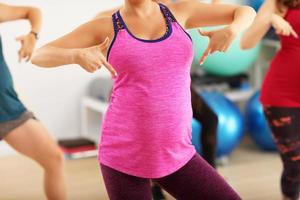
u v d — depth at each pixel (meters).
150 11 2.02
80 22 4.98
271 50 5.56
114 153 2.04
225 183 2.14
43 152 2.95
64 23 4.92
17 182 4.22
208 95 4.59
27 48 3.07
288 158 3.17
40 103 4.95
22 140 2.93
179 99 2.00
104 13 2.39
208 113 3.70
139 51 1.92
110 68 1.90
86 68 1.91
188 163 2.09
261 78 5.56
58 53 1.94
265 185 4.06
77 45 2.05
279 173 4.34
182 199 2.15
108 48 1.96
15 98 2.93
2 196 3.93
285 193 3.28
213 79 5.14
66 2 4.90
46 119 4.99
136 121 1.98
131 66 1.92
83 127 5.12
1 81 2.87
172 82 1.97
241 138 4.81
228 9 2.13
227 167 4.51
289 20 2.98
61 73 4.97
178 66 1.97
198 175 2.10
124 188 2.04
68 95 5.04
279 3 2.99
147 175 2.03
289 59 3.06
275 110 3.13
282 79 3.09
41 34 4.84
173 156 2.04
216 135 3.72
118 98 2.01
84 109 5.04
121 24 1.98
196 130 4.07
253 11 2.12
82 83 5.08
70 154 4.72
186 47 1.98
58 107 5.02
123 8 2.07
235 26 2.00
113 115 2.04
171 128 2.00
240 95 5.20
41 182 4.21
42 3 4.80
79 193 3.94
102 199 3.83
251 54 4.99
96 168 4.49
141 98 1.95
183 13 2.15
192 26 2.21
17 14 3.16
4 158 4.81
